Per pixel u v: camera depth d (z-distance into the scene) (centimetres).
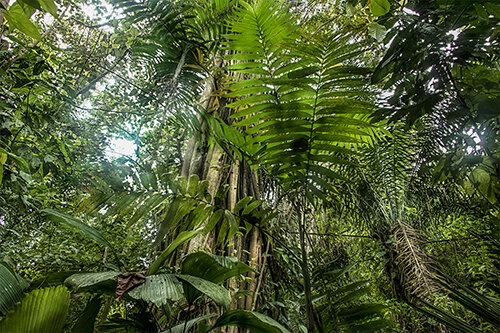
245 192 231
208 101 277
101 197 112
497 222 135
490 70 86
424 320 222
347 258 289
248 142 134
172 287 87
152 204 117
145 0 197
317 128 118
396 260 244
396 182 268
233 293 177
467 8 79
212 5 214
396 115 95
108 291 100
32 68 196
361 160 266
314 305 152
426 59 85
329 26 294
